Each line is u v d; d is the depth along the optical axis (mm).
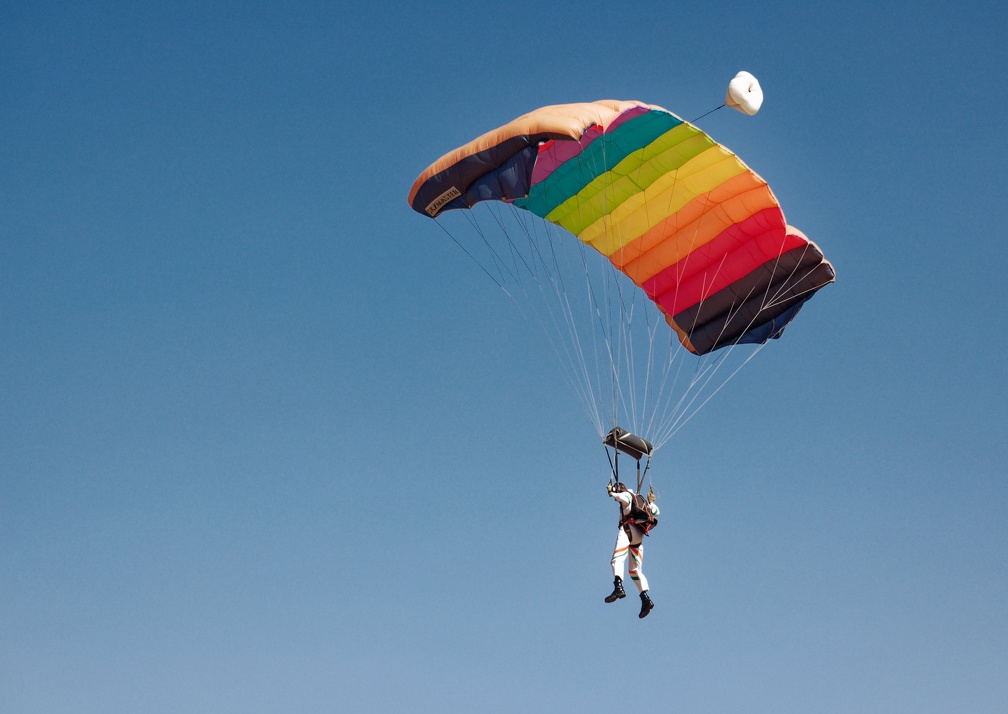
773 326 16578
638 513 14195
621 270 17156
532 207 16672
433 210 14477
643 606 14094
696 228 15992
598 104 13938
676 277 16766
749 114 14008
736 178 15031
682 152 14750
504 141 13273
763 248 15906
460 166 13758
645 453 14578
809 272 15938
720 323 16859
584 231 16781
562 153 15352
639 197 15789
